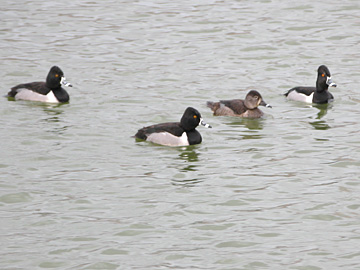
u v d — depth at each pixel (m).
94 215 14.73
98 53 27.22
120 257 13.07
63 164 17.34
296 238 13.84
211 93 23.17
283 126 20.39
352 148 18.50
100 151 18.20
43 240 13.70
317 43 28.19
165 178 16.59
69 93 23.19
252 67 25.88
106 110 21.48
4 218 14.55
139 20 31.08
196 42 28.45
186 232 14.05
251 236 13.91
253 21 30.81
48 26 30.23
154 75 24.88
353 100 22.73
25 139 18.97
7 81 24.22
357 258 13.08
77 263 12.86
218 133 19.78
